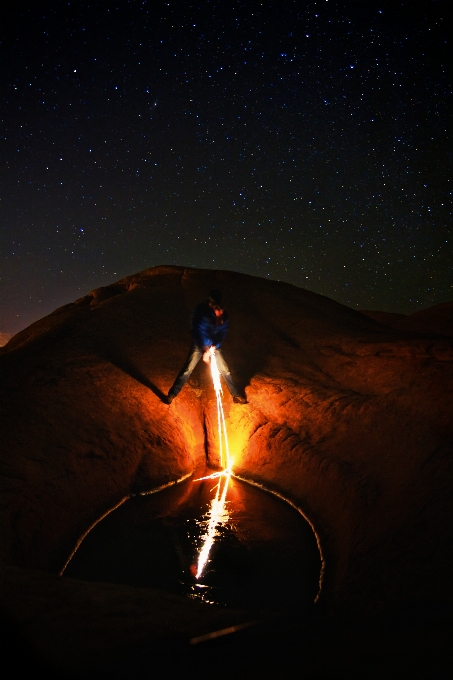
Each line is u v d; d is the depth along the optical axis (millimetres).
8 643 2193
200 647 2299
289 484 5258
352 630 2637
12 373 5992
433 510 3951
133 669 2090
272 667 2148
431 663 2197
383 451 4902
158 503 5066
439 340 6516
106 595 2867
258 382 6445
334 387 6148
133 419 5746
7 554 3578
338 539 4332
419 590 3238
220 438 6012
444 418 4930
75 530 4445
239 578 3949
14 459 4574
